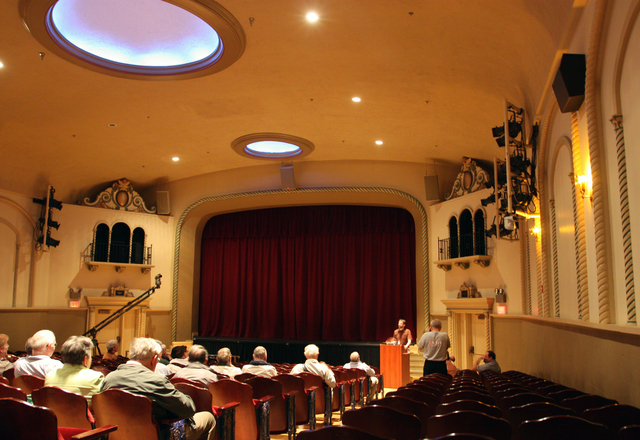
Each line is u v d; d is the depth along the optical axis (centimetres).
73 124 1291
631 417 332
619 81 495
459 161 1527
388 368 1223
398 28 855
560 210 792
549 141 842
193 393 434
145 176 1766
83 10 888
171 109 1236
